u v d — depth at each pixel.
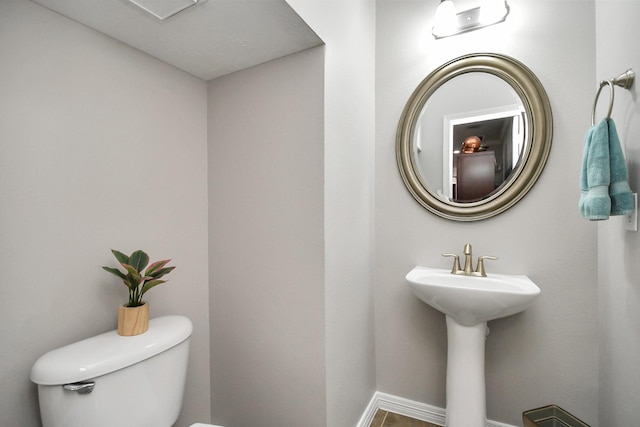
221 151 1.38
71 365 0.74
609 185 0.89
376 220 1.65
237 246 1.32
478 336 1.24
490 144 1.41
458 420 1.24
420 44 1.57
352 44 1.37
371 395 1.58
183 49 1.14
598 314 1.22
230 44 1.10
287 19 0.96
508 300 1.07
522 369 1.35
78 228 0.95
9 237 0.80
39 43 0.86
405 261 1.58
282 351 1.20
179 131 1.29
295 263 1.17
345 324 1.27
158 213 1.20
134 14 0.92
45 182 0.87
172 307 1.25
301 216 1.15
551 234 1.30
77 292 0.94
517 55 1.37
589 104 1.25
